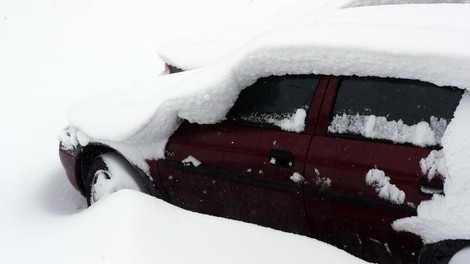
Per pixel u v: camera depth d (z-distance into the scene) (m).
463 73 2.09
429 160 2.13
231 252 1.93
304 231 2.60
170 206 2.28
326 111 2.53
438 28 2.34
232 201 2.86
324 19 2.86
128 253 1.86
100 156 3.46
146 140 3.11
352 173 2.32
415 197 2.12
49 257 2.11
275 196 2.63
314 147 2.49
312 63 2.57
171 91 3.04
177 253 1.88
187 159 3.00
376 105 2.40
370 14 2.76
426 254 2.09
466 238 1.94
